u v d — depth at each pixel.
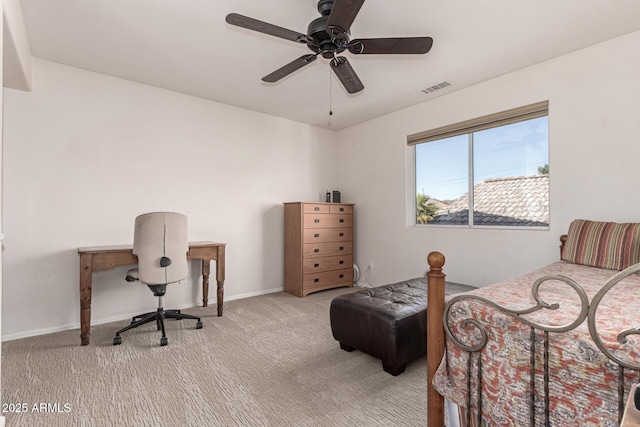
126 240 3.08
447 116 3.46
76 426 1.50
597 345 0.88
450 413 1.31
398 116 4.00
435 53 2.59
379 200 4.24
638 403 0.60
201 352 2.32
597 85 2.45
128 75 3.02
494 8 2.03
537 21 2.16
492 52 2.58
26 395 1.75
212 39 2.40
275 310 3.36
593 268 2.11
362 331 2.15
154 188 3.26
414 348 2.06
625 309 1.15
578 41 2.41
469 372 1.17
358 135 4.56
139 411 1.62
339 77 2.28
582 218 2.52
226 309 3.39
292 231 4.10
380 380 1.95
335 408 1.66
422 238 3.71
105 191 2.98
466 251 3.29
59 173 2.76
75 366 2.08
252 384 1.89
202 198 3.58
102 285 2.96
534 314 1.08
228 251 3.78
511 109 2.94
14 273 2.56
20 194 2.60
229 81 3.15
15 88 2.58
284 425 1.52
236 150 3.86
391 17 2.12
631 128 2.29
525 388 1.03
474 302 1.20
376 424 1.54
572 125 2.57
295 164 4.42
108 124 3.01
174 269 2.65
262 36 2.37
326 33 1.80
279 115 4.18
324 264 4.17
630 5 1.99
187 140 3.48
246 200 3.94
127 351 2.32
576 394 0.93
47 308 2.69
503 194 3.13
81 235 2.85
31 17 2.12
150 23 2.20
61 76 2.78
